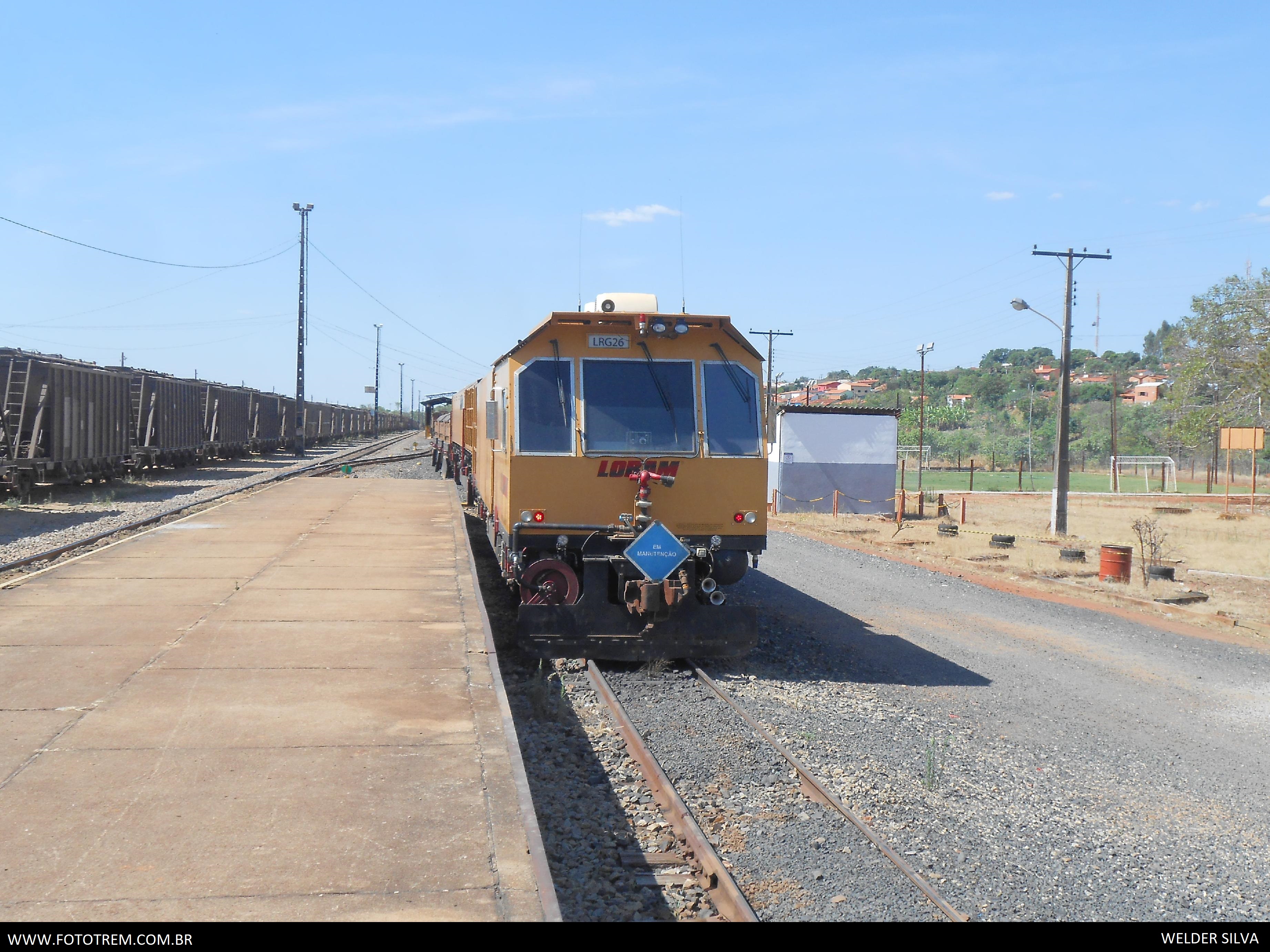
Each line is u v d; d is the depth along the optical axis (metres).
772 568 17.62
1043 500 38.06
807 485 30.66
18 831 4.34
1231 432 33.31
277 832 4.43
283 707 6.33
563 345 9.73
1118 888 5.40
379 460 47.72
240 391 47.53
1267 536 25.70
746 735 7.57
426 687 6.91
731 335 9.96
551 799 5.95
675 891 4.93
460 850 4.31
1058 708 9.12
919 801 6.51
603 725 7.61
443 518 18.56
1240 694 9.88
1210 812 6.65
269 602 9.81
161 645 7.90
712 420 9.80
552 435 9.56
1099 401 112.44
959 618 13.48
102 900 3.74
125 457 28.69
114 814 4.56
